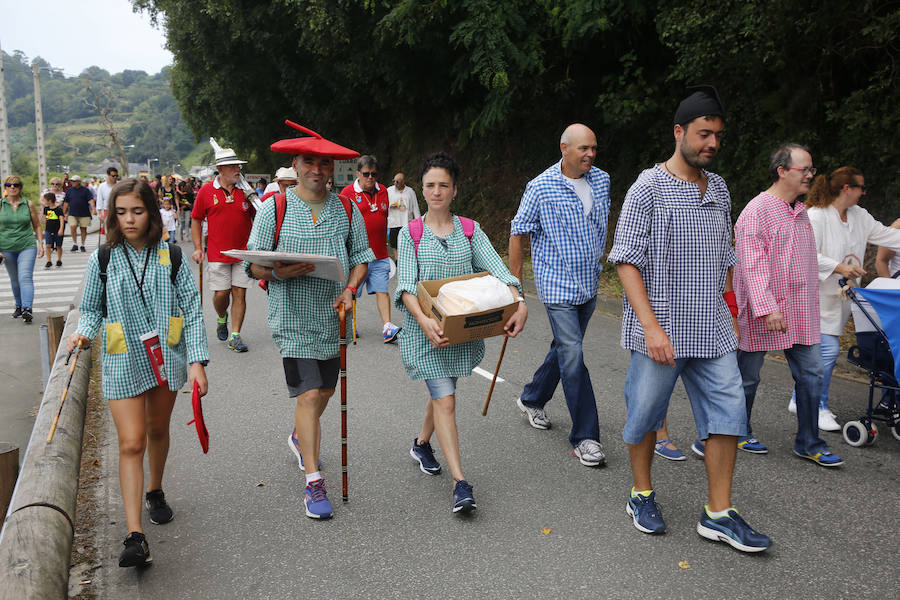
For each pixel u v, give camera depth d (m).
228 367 7.12
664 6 10.87
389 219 11.09
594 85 15.00
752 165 11.19
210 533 3.81
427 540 3.70
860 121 8.88
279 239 3.97
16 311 10.47
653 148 13.59
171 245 3.61
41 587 2.75
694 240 3.44
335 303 4.06
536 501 4.12
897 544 3.60
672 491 4.23
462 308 3.80
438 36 15.15
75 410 4.73
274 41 21.59
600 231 4.65
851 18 8.56
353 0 16.70
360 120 25.73
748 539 3.49
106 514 4.09
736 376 3.52
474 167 19.11
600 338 8.32
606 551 3.56
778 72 10.44
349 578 3.37
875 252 9.20
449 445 3.99
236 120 28.52
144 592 3.29
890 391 5.00
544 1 12.29
